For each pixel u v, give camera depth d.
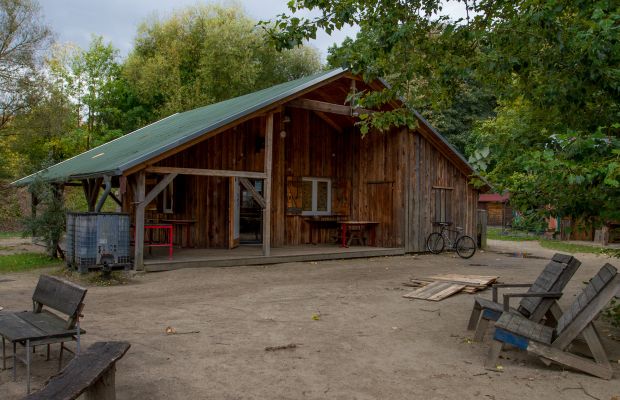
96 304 8.45
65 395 3.09
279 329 6.87
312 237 17.91
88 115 38.56
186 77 37.25
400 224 16.73
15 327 4.95
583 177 4.52
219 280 10.99
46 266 13.35
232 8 38.66
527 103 6.92
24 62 24.86
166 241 16.31
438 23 7.37
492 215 38.19
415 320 7.50
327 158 18.33
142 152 12.27
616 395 4.58
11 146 26.81
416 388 4.73
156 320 7.31
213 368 5.22
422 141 17.28
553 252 19.05
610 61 5.50
